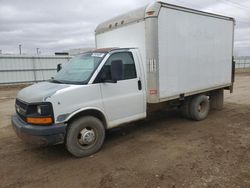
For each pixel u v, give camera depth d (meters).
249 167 3.86
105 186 3.41
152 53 5.08
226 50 7.55
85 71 4.75
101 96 4.62
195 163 4.05
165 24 5.27
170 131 5.96
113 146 5.01
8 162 4.36
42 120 3.98
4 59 21.23
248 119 7.02
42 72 23.66
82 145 4.51
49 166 4.15
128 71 5.06
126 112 5.09
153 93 5.24
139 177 3.62
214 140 5.20
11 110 9.81
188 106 6.80
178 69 5.79
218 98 8.24
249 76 27.50
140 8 5.29
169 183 3.42
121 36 5.84
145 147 4.89
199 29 6.31
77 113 4.32
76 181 3.59
